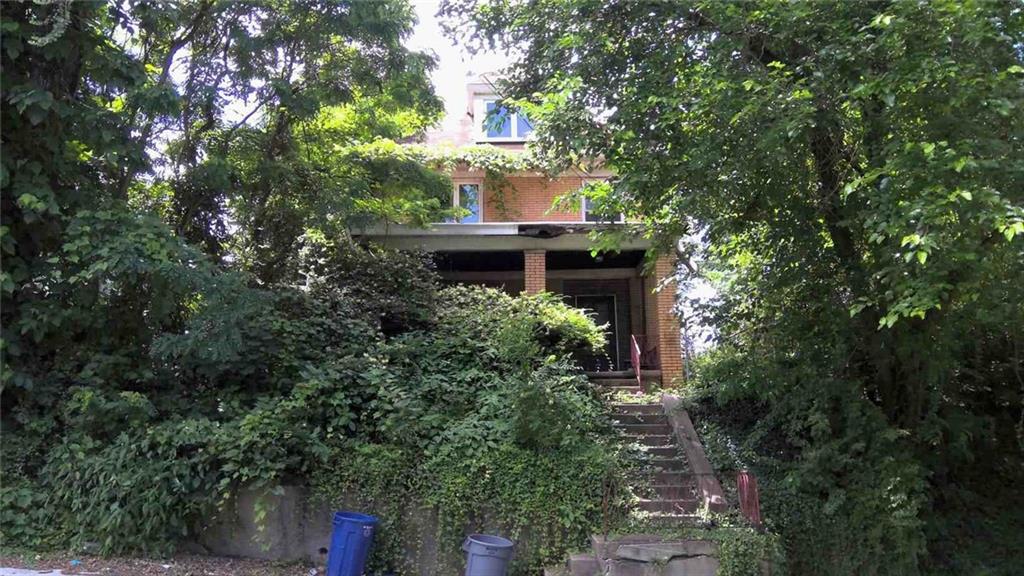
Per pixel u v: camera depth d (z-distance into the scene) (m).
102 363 7.57
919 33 6.00
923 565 8.33
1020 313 7.38
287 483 7.53
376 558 7.28
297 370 8.46
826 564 7.85
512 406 8.17
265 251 10.94
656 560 6.76
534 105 8.25
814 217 7.98
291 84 10.17
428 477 7.57
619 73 8.03
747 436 9.36
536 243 14.55
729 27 7.05
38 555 6.61
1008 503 9.33
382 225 13.65
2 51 7.12
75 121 7.46
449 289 12.61
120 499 6.81
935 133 6.06
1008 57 6.20
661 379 13.76
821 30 6.79
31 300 7.39
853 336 8.18
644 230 9.58
